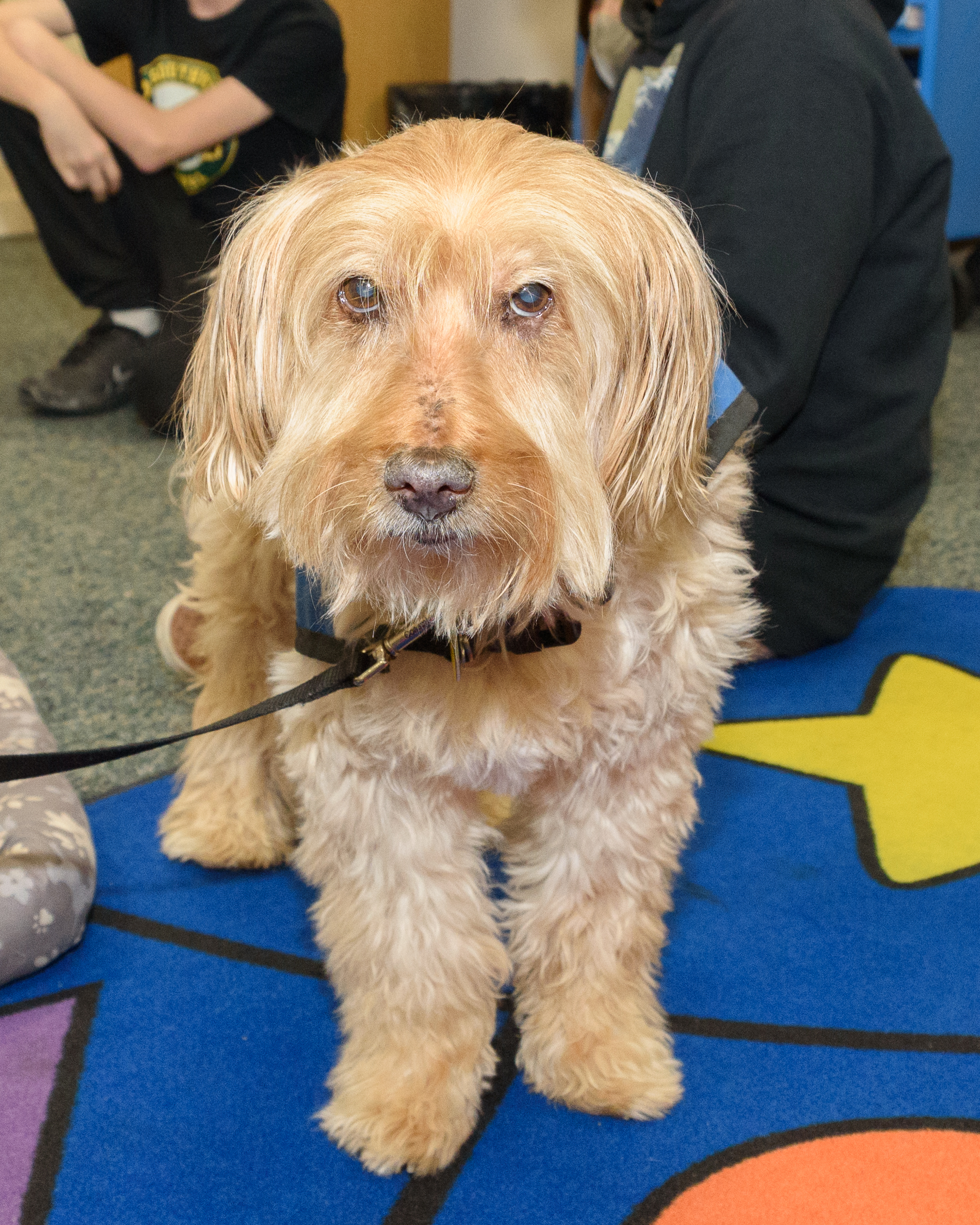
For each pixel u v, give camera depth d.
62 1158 1.14
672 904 1.45
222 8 2.99
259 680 1.55
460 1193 1.11
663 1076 1.21
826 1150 1.14
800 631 2.05
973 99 4.19
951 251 4.88
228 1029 1.31
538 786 1.22
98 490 2.85
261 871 1.60
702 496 1.08
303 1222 1.08
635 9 2.08
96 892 1.54
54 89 2.90
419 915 1.17
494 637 1.06
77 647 2.15
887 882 1.54
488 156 0.98
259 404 1.06
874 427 1.95
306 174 1.05
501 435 0.90
